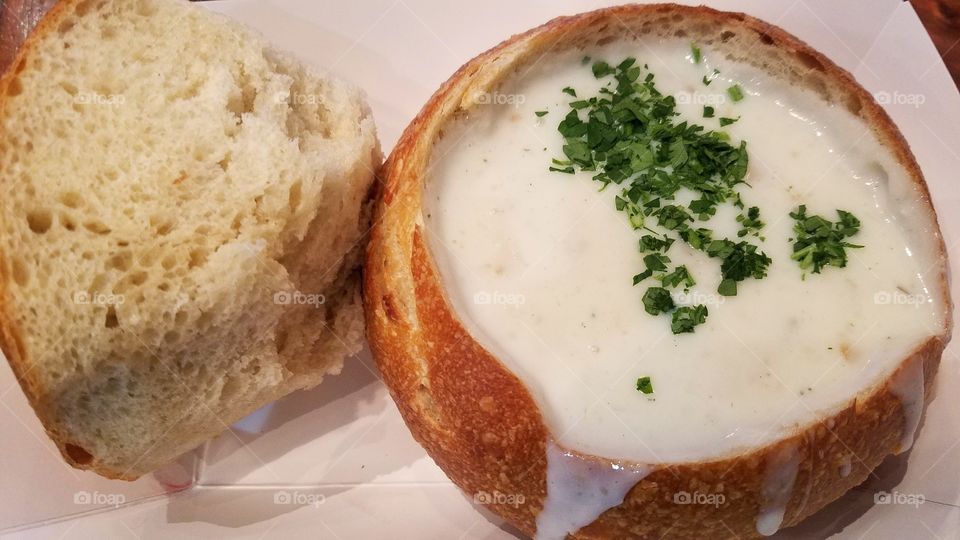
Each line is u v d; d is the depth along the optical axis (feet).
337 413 0.65
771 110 0.64
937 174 0.68
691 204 0.59
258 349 0.59
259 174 0.56
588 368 0.52
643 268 0.56
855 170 0.61
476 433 0.52
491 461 0.52
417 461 0.63
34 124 0.56
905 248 0.58
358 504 0.61
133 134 0.56
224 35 0.61
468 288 0.55
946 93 0.71
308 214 0.57
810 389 0.51
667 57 0.65
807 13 0.75
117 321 0.54
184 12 0.61
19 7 0.74
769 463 0.48
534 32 0.63
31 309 0.54
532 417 0.49
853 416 0.50
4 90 0.57
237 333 0.57
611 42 0.64
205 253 0.55
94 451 0.58
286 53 0.66
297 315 0.61
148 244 0.53
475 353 0.51
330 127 0.65
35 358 0.54
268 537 0.60
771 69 0.63
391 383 0.58
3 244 0.55
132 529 0.60
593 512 0.51
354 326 0.65
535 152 0.61
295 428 0.65
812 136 0.63
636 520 0.50
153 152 0.55
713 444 0.49
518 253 0.56
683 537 0.52
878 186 0.60
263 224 0.56
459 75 0.62
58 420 0.56
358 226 0.63
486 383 0.50
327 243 0.61
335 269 0.63
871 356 0.53
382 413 0.65
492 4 0.77
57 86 0.57
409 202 0.56
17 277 0.55
